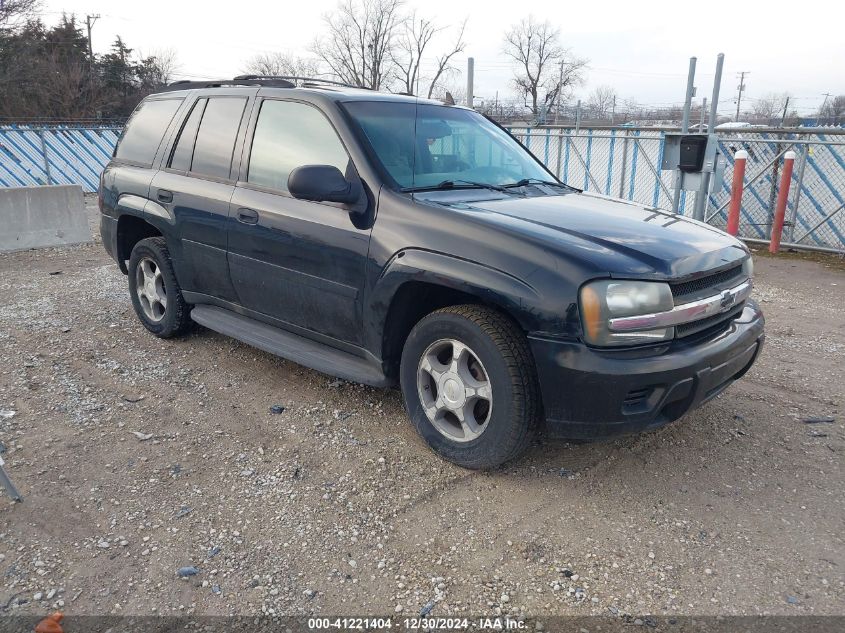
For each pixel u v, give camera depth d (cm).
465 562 278
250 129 436
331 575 269
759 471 353
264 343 420
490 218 328
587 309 289
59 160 1883
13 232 926
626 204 411
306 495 323
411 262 333
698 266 318
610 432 300
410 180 370
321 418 403
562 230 323
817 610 253
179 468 345
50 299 666
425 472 344
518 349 309
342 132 381
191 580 265
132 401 423
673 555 284
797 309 689
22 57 3966
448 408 342
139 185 510
